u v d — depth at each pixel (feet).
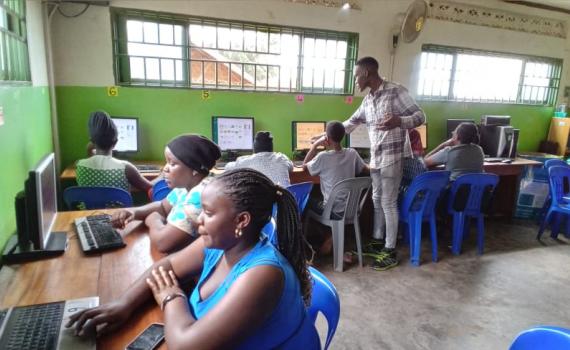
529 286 9.41
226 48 11.64
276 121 12.59
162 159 11.43
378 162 10.05
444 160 11.73
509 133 14.16
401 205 10.77
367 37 13.07
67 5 9.74
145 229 5.58
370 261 10.58
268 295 2.69
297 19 12.05
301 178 11.12
